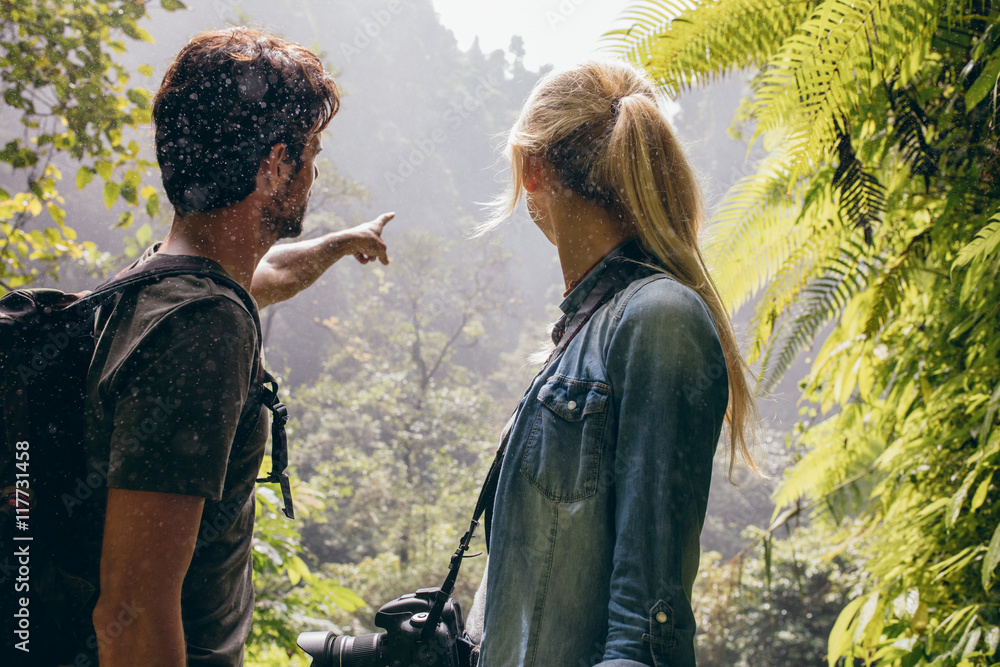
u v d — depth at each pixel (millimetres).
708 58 1602
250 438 876
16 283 2787
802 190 2080
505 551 753
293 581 2756
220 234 872
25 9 2342
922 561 1831
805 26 1356
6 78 2410
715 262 2223
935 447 1878
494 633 738
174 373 747
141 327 770
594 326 776
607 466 723
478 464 20188
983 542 1667
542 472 745
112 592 719
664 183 818
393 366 29328
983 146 1368
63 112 2488
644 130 799
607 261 825
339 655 899
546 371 805
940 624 1578
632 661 604
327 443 23641
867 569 2213
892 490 2184
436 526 17625
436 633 875
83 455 808
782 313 2145
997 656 1426
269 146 872
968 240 1459
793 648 11070
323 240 1377
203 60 842
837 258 2021
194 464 741
